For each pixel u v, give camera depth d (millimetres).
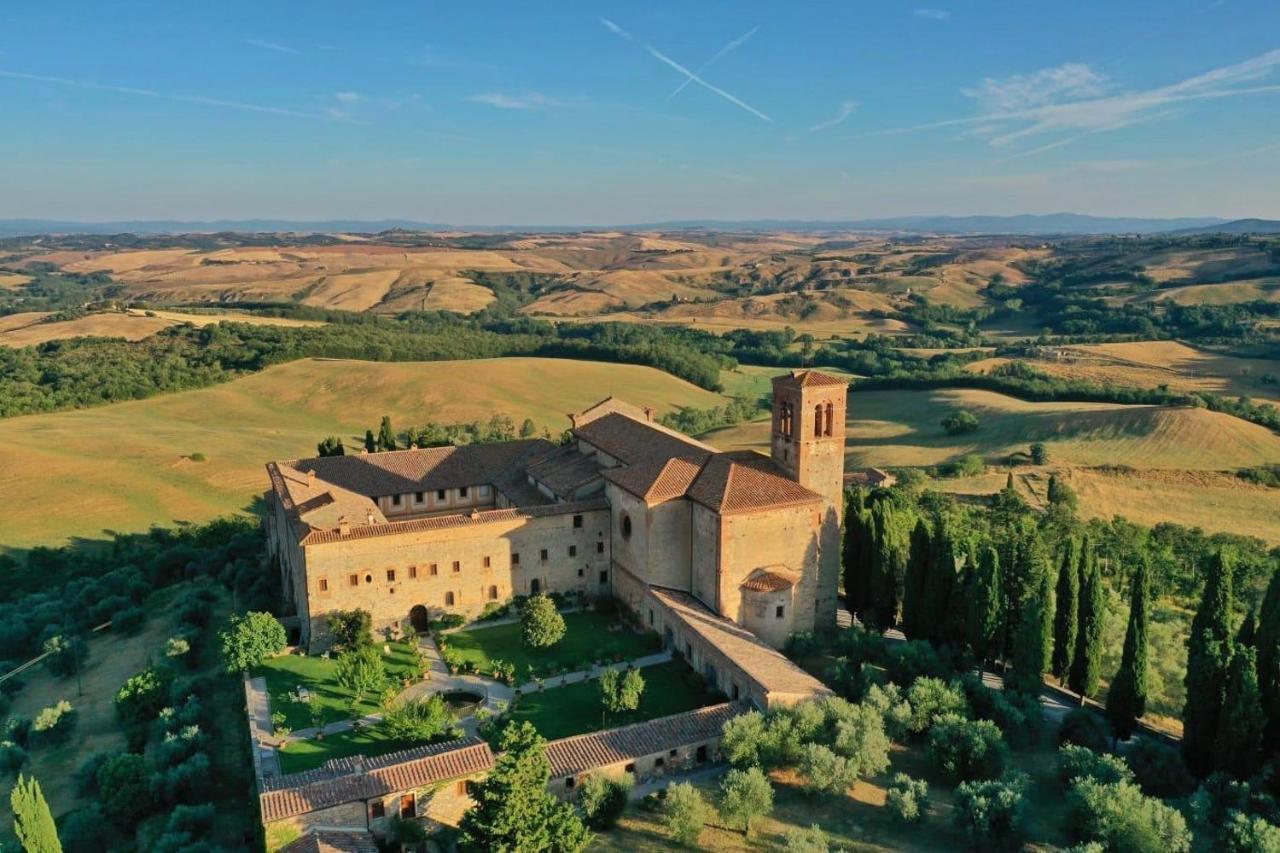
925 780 54875
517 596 80125
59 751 67000
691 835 48188
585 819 49625
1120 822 46000
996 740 54656
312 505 78812
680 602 73688
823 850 43844
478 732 59281
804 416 75375
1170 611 88062
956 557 88188
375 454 99562
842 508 87938
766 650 66875
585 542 82188
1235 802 50531
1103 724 62062
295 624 78312
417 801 49094
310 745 58656
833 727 55594
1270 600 55406
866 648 71000
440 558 76500
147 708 68438
